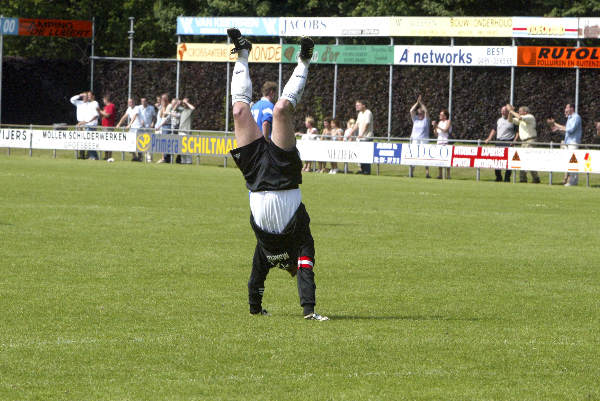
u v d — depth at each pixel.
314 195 44.03
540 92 81.56
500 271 22.47
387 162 61.66
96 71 98.19
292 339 14.66
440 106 85.06
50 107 101.44
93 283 19.64
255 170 15.97
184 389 11.84
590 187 54.81
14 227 28.75
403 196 44.53
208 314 16.66
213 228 29.75
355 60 81.69
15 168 56.34
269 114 23.27
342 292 19.31
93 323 15.70
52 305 17.16
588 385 12.32
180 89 94.25
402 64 80.19
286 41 100.69
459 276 21.61
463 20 78.44
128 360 13.24
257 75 91.56
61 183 46.12
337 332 15.27
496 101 83.12
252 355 13.59
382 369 12.93
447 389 11.99
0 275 20.34
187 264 22.48
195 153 66.19
